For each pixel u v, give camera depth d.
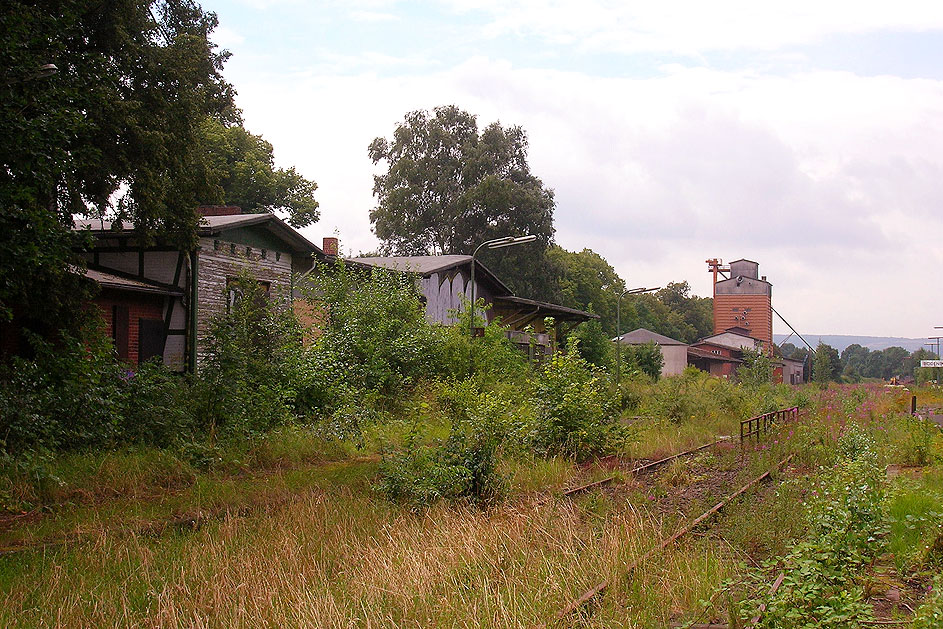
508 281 52.75
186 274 20.27
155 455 11.88
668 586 6.50
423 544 7.66
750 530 8.43
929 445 14.93
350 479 11.78
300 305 25.14
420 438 11.80
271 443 13.68
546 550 7.61
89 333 13.91
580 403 15.19
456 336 25.02
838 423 22.11
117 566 7.27
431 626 5.65
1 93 10.88
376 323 22.86
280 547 7.75
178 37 16.62
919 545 7.85
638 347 53.09
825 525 7.27
